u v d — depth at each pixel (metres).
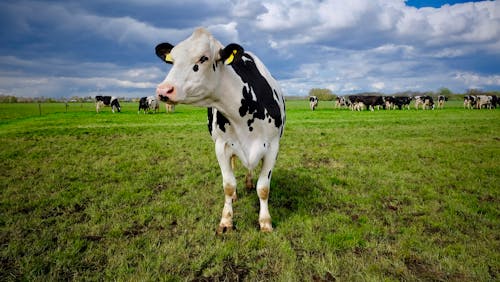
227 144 3.74
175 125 18.39
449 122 19.98
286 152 9.39
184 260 3.23
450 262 3.16
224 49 3.01
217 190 5.53
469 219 4.28
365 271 3.03
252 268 3.12
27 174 6.74
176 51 2.93
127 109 45.91
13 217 4.31
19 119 23.84
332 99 96.62
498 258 3.27
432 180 6.24
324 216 4.29
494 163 7.69
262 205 3.98
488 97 43.50
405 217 4.40
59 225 4.05
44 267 3.10
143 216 4.32
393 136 13.02
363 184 5.94
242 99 3.36
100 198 5.09
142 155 8.80
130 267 3.11
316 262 3.19
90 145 10.69
